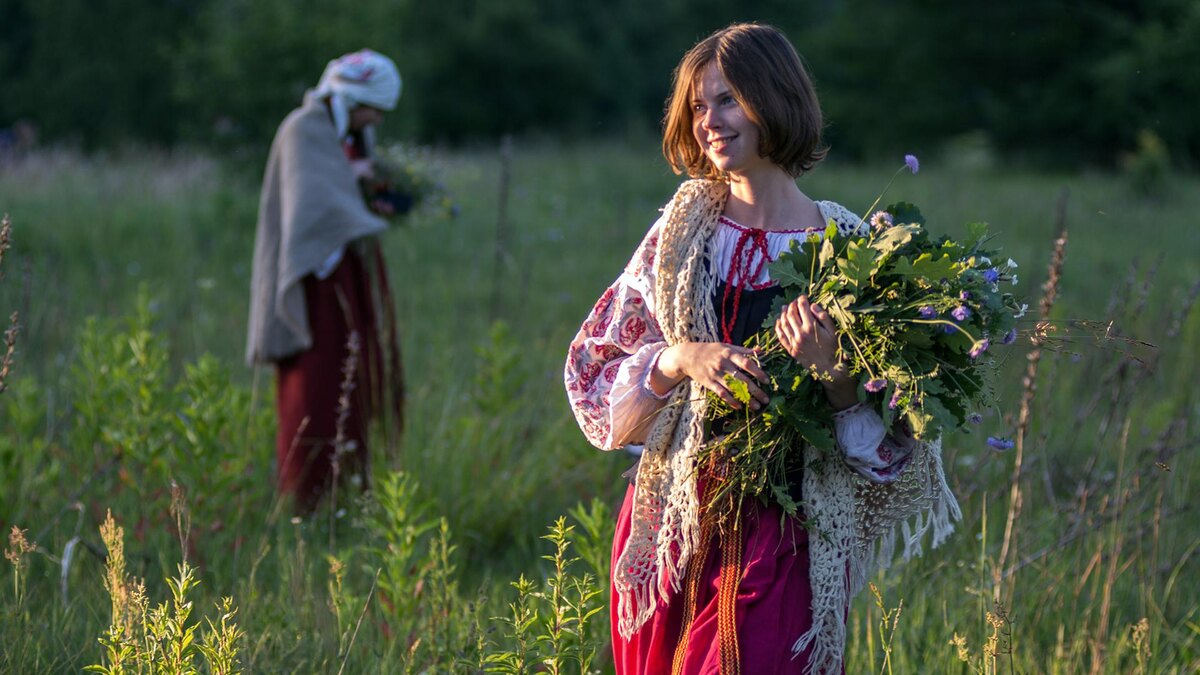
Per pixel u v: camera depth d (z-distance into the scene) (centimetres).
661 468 418
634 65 5828
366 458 768
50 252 1448
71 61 4681
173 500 539
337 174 791
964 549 622
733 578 396
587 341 434
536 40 5372
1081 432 784
